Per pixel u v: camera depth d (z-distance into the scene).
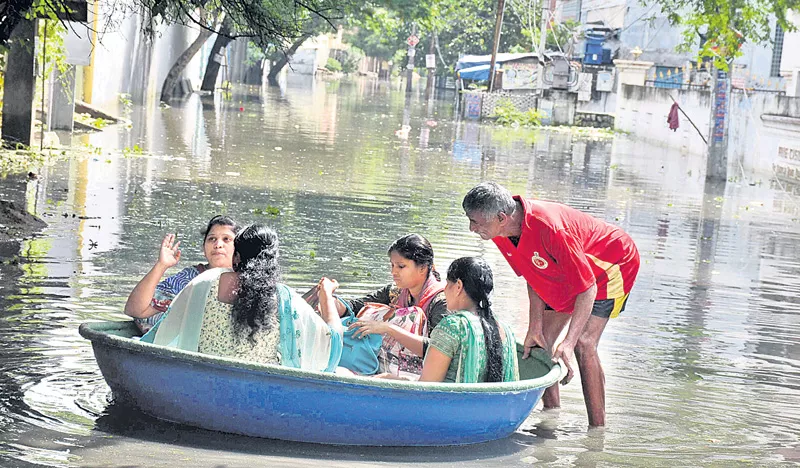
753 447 6.61
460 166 23.62
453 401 6.00
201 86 46.66
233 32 44.69
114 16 30.52
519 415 6.38
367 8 39.47
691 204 19.94
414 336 6.75
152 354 5.92
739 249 14.98
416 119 40.34
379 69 122.75
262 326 6.19
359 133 30.78
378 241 13.18
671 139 35.06
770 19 34.53
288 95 51.81
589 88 45.94
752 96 28.22
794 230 17.31
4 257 10.45
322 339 6.43
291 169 20.27
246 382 5.84
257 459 5.68
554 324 7.42
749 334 9.90
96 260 10.70
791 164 25.45
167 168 18.67
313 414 5.90
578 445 6.46
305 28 42.41
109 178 16.70
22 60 18.45
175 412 6.06
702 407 7.46
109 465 5.44
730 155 29.48
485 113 43.16
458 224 14.98
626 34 44.53
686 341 9.46
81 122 23.91
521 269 6.95
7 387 6.66
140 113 30.77
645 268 12.96
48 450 5.62
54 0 14.41
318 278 10.73
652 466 6.12
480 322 6.46
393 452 6.02
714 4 24.78
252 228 6.38
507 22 70.19
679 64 43.59
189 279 7.05
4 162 17.02
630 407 7.36
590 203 18.95
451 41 78.19
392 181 19.69
